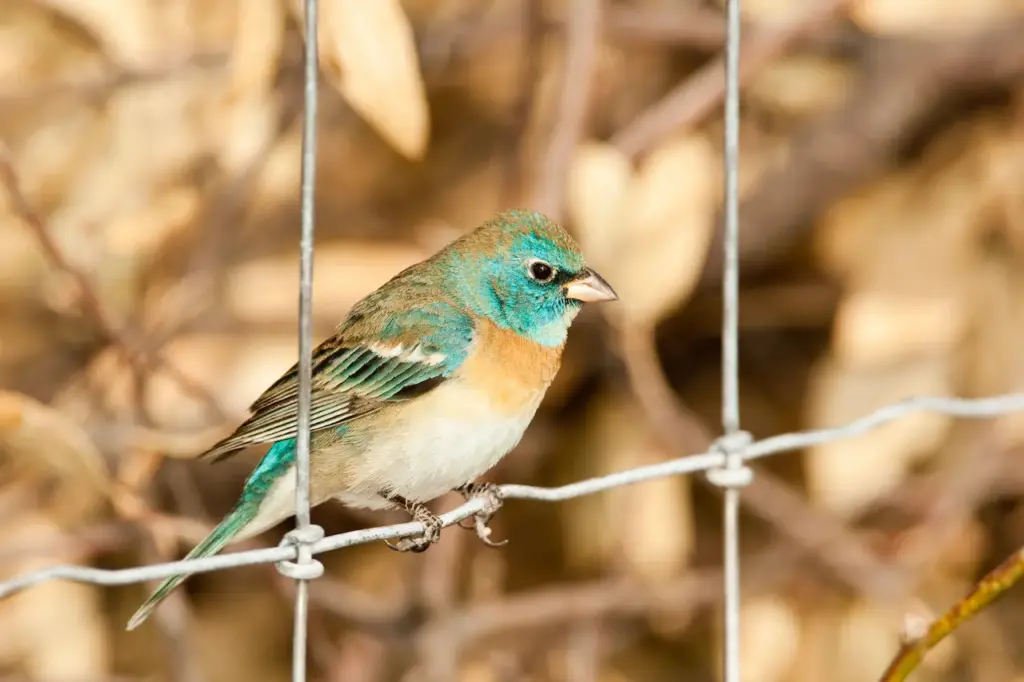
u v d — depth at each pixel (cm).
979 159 1218
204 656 1288
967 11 1163
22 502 1073
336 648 1298
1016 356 1171
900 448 1135
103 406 1088
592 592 1170
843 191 1279
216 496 1288
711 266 1302
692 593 1191
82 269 1081
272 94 1206
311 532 618
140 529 1027
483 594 1227
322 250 1208
